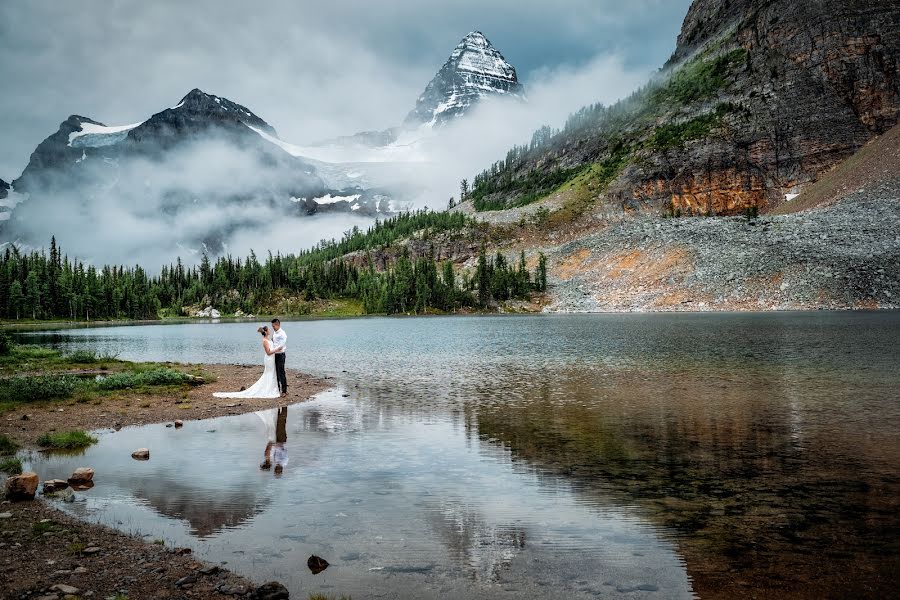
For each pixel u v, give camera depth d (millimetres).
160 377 29141
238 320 180750
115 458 15406
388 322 136125
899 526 10242
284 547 9500
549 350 49688
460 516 10906
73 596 7852
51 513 11219
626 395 25375
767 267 141750
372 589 8023
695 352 44406
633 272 171375
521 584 8180
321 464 14641
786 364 35781
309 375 34406
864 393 25000
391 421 20156
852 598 7723
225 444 16922
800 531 10062
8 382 26172
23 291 174375
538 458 15094
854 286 125562
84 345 67188
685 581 8266
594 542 9680
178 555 9242
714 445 16359
